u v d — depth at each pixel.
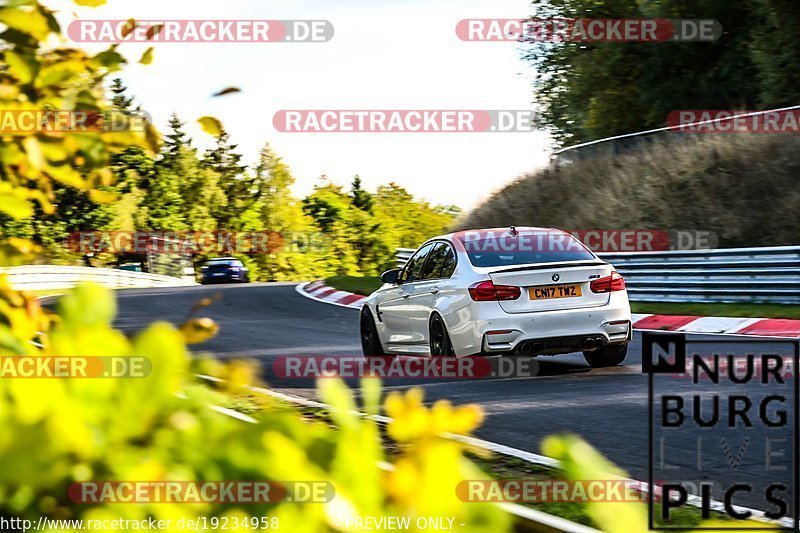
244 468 1.73
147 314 35.31
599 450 10.70
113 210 56.22
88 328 1.84
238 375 2.09
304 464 1.67
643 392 14.45
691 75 58.38
